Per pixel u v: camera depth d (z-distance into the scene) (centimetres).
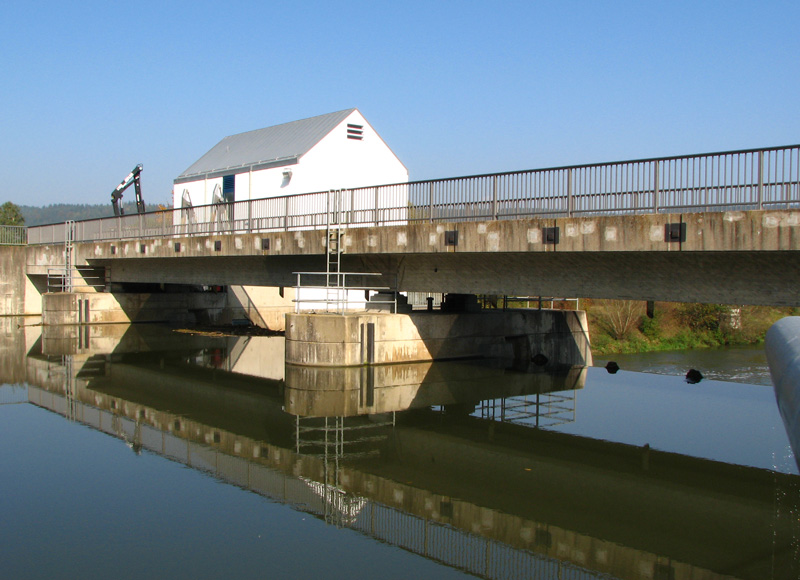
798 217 1611
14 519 1332
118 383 2762
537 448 1886
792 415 1016
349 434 1997
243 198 5306
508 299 4006
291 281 3450
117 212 6191
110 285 4950
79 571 1107
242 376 2955
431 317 3056
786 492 1545
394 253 2580
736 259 1884
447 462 1747
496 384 2786
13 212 11612
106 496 1464
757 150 1702
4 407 2303
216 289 5409
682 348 4831
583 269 2269
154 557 1164
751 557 1188
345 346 2833
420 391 2572
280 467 1681
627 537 1284
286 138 5412
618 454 1830
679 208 1859
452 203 2434
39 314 5456
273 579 1087
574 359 3609
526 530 1309
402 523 1338
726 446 1908
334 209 2955
